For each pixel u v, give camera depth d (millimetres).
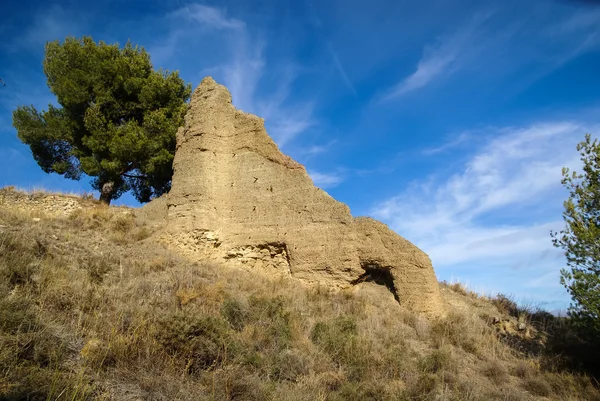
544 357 14055
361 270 16500
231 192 18797
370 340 11812
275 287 15109
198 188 18234
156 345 8844
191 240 17609
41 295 9797
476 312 17406
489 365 12727
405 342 12969
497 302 18844
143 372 8062
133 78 26156
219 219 18297
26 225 15789
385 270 16750
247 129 19484
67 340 8469
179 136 20531
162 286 12539
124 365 8156
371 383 9414
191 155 18953
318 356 10352
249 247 17828
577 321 13562
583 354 13844
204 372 8586
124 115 26859
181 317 9461
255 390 8266
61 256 12961
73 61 26594
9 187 23859
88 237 16656
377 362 10703
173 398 7660
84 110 26219
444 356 11852
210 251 17656
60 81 25656
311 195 17688
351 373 9898
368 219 17016
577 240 13875
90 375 7676
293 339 10852
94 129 25031
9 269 10289
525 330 16297
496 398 10758
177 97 27906
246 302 12297
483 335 15062
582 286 13328
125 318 9781
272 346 10273
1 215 16297
